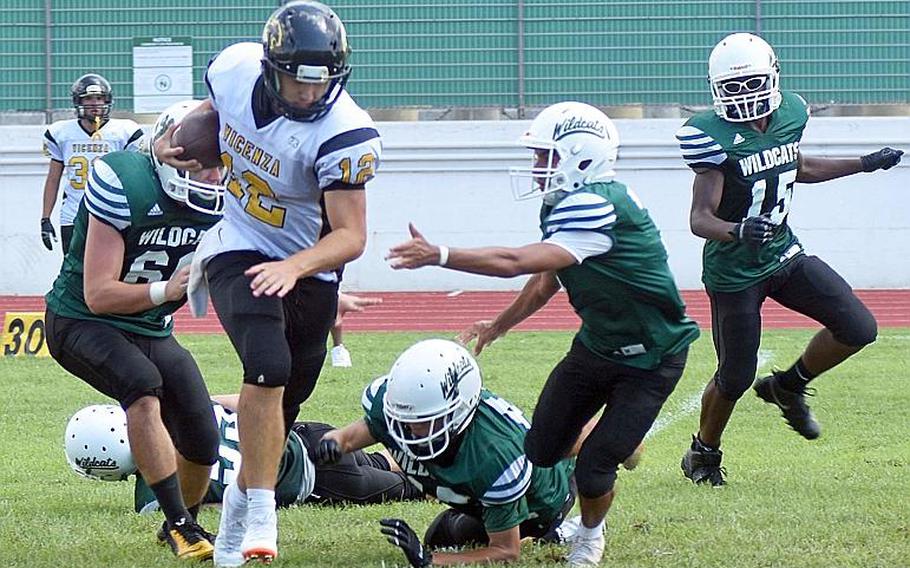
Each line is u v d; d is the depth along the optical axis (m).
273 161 8.76
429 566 9.04
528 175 9.53
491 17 40.94
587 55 40.91
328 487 11.91
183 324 31.17
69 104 41.03
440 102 41.12
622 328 9.34
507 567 9.22
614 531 10.41
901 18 40.19
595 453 9.31
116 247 9.59
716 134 12.86
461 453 9.31
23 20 40.84
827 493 12.06
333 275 9.34
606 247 9.01
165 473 9.62
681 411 18.12
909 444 15.34
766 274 12.93
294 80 8.42
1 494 12.55
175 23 40.81
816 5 40.31
